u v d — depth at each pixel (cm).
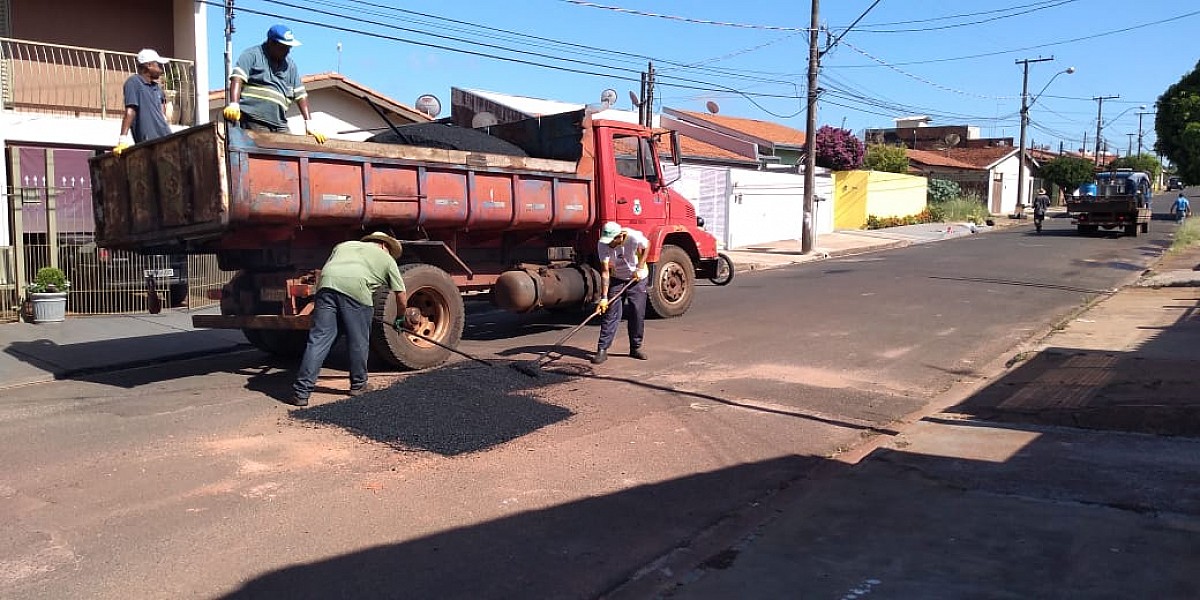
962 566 387
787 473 554
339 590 389
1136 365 805
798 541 425
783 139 3750
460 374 797
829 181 3294
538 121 1108
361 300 738
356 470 558
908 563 393
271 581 398
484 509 490
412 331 832
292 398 743
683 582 384
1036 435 602
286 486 529
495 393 741
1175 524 426
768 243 2853
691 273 1245
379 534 454
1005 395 724
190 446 611
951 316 1232
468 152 909
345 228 849
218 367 912
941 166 5288
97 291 1252
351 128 2142
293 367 905
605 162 1081
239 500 504
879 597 360
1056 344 975
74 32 1530
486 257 1018
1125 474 507
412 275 856
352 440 622
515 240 1036
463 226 920
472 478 541
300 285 795
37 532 457
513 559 423
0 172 1307
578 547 438
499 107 2522
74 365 899
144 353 970
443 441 612
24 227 1323
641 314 907
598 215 1088
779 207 2927
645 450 599
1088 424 627
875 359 922
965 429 628
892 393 770
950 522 441
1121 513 443
